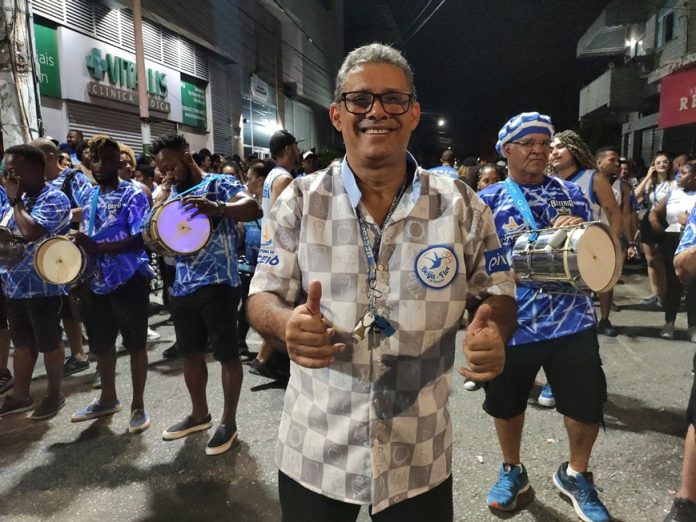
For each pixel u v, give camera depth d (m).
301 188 1.43
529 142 2.46
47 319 3.70
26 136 5.68
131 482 2.96
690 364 4.55
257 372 4.47
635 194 7.80
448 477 1.50
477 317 1.27
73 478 3.01
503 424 2.63
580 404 2.46
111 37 11.48
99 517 2.67
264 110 20.91
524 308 2.47
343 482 1.38
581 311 2.44
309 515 1.44
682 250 2.16
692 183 5.12
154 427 3.58
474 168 6.30
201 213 3.03
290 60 23.38
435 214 1.38
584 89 20.81
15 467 3.13
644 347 5.02
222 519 2.64
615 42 20.58
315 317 1.19
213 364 4.77
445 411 1.48
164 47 13.70
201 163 8.76
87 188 3.84
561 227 2.09
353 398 1.37
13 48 5.55
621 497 2.71
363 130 1.36
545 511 2.63
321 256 1.38
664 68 14.10
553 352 2.48
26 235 3.35
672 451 3.14
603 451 3.15
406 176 1.44
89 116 10.98
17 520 2.65
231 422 3.30
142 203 3.54
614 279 2.03
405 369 1.37
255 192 5.18
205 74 15.98
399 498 1.39
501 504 2.60
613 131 21.42
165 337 5.58
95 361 4.96
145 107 10.14
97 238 3.45
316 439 1.42
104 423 3.66
